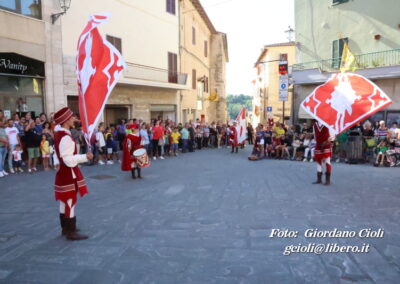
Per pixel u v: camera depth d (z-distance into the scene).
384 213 5.70
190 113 28.91
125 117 19.64
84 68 4.33
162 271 3.64
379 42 18.69
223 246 4.32
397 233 4.71
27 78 13.30
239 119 18.14
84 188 4.75
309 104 7.82
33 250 4.30
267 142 15.44
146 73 20.48
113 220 5.55
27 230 5.10
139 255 4.08
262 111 44.16
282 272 3.58
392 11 18.02
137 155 9.36
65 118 4.51
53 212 6.07
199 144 21.06
